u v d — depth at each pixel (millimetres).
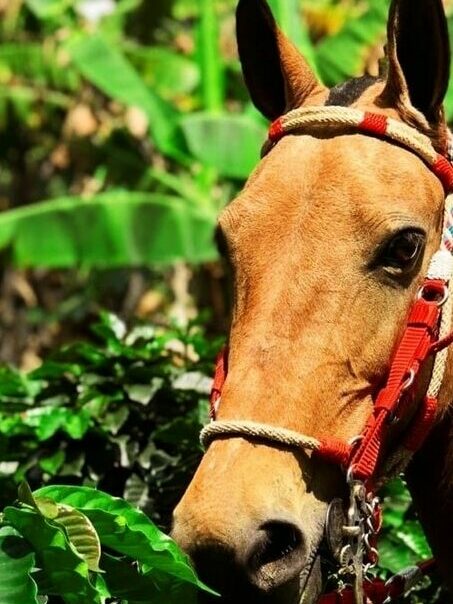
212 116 6809
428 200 2643
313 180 2605
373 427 2539
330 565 2553
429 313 2602
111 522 2273
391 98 2768
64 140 9086
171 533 2402
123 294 9656
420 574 2918
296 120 2734
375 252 2547
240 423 2451
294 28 6832
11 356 9922
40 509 2209
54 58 8820
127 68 7355
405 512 3709
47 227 7211
